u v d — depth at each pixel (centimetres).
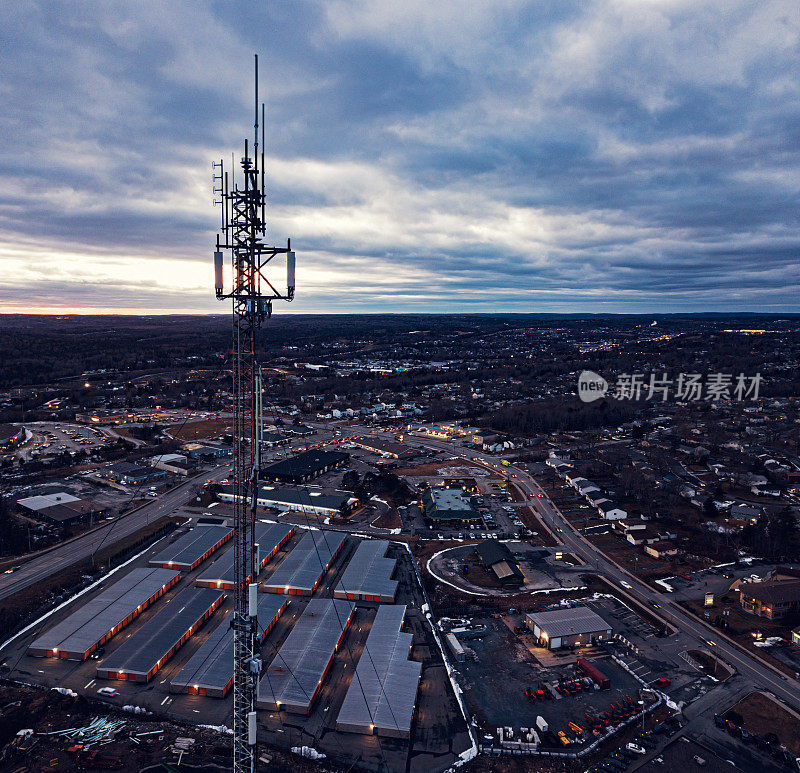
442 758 5894
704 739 6216
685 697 6944
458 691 6944
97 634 7806
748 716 6588
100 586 9550
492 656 7781
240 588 4497
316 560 10350
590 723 6400
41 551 10900
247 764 4603
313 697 6650
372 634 8044
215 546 11056
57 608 8762
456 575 10312
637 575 10394
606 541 12044
